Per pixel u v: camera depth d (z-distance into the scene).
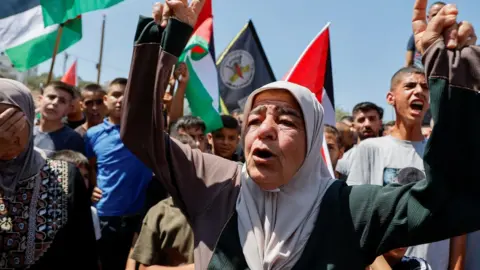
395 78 2.71
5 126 1.57
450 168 1.16
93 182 3.00
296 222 1.35
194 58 4.15
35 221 1.67
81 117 4.86
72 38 4.03
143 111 1.42
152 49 1.39
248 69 5.31
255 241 1.34
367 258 1.33
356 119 5.07
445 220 1.19
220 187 1.54
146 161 1.49
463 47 1.19
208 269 1.35
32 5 3.82
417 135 2.63
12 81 1.70
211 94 4.11
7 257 1.62
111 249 3.38
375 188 1.38
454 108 1.15
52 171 1.79
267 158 1.35
